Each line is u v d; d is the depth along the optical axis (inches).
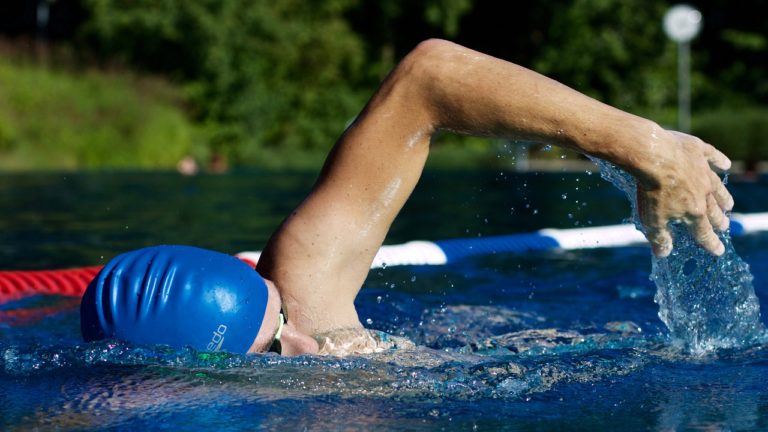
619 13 842.2
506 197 293.6
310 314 68.6
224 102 703.1
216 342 63.8
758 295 106.4
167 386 58.6
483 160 616.7
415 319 98.7
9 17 824.3
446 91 64.5
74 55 657.0
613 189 331.0
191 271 64.6
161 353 62.9
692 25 677.3
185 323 63.1
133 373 61.1
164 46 726.5
